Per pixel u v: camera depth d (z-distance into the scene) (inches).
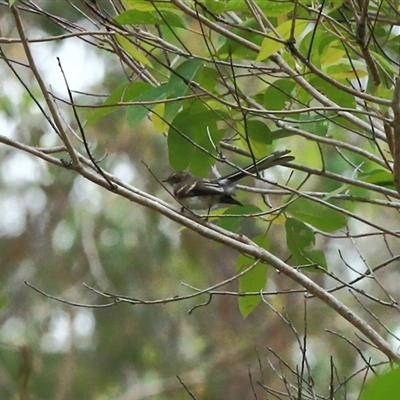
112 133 677.3
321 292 263.7
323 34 274.4
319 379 629.6
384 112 245.9
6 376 625.0
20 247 699.4
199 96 267.0
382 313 652.1
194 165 296.4
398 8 294.4
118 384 694.5
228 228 317.4
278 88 270.4
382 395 111.2
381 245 686.5
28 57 252.5
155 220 705.0
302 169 298.5
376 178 282.5
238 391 705.0
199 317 737.6
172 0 249.1
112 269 693.9
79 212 701.3
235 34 272.8
